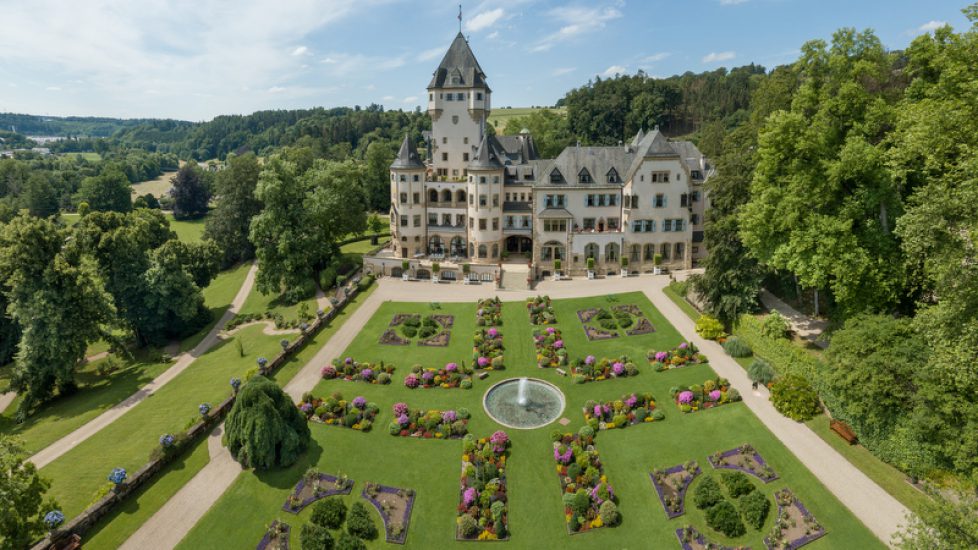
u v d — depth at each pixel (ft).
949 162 139.85
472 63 318.65
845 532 121.49
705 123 609.83
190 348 250.98
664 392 177.17
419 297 259.39
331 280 288.71
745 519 126.21
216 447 150.61
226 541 122.31
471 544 124.16
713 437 154.30
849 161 150.51
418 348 210.38
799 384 163.02
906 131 143.64
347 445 154.30
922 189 131.75
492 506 131.03
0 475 103.14
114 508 128.67
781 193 173.47
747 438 152.46
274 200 282.97
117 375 231.50
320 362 200.03
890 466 137.28
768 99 244.01
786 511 127.65
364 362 200.13
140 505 130.11
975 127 134.51
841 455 143.64
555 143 533.55
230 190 404.77
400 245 309.42
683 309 234.38
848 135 164.96
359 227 352.08
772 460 143.54
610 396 177.17
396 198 306.35
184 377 211.20
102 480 142.41
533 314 234.17
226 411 164.76
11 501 102.89
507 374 192.54
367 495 136.67
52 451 168.86
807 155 167.84
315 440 155.33
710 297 212.02
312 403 170.81
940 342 116.06
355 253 355.15
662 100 592.19
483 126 320.70
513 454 151.74
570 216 281.74
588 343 211.20
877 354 133.39
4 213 454.40
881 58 173.17
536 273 283.79
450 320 232.94
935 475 124.98
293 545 121.29
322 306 262.26
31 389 205.57
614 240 282.36
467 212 302.04
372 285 277.03
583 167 285.43
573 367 193.98
